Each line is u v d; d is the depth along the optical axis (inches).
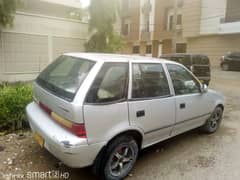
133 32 1066.1
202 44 794.2
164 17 920.9
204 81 371.2
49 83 111.0
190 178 111.3
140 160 127.3
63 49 433.1
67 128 91.8
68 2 639.1
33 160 119.4
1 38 351.3
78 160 90.1
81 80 94.8
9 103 149.7
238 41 695.1
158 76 121.4
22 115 154.6
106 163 100.3
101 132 94.1
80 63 106.4
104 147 98.1
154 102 115.0
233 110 245.3
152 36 977.5
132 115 105.0
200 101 149.2
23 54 381.4
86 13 487.8
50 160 120.4
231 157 134.1
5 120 150.3
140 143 115.7
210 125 169.5
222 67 657.0
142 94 110.7
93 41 451.2
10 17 333.7
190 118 143.3
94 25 445.1
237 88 385.7
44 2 615.8
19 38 371.9
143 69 114.0
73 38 443.5
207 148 146.0
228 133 175.0
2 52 356.2
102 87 95.2
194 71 359.3
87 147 90.4
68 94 93.3
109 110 95.7
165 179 109.5
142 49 1055.0
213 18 733.3
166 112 122.9
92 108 90.4
